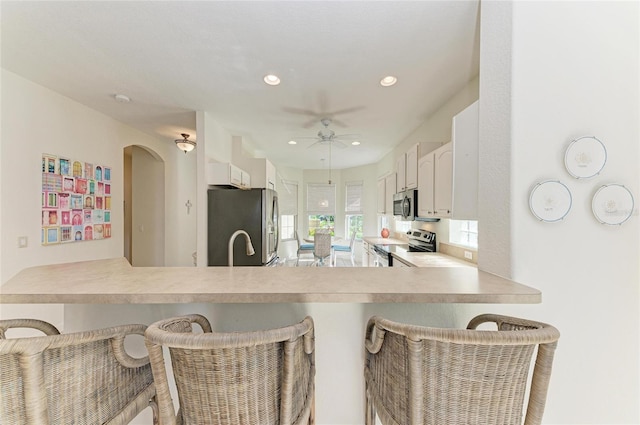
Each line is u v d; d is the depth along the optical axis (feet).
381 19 5.51
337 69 7.43
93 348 2.81
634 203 3.90
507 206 4.03
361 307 4.23
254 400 2.39
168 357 4.21
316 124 11.90
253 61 7.09
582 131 3.93
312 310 4.24
